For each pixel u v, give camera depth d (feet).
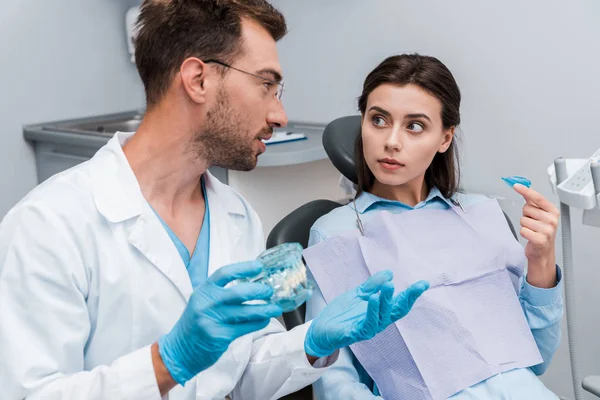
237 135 2.86
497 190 6.50
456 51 6.54
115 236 2.80
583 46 5.74
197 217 3.21
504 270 3.96
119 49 9.11
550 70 5.96
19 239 2.62
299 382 3.13
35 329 2.56
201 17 2.71
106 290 2.74
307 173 7.47
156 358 2.41
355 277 3.87
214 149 2.90
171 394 2.92
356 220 4.17
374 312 2.49
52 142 8.09
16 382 2.48
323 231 4.13
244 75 2.78
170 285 2.91
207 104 2.78
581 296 6.15
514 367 3.74
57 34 8.38
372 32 7.19
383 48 7.14
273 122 2.95
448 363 3.64
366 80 4.00
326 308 2.87
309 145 7.04
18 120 8.16
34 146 8.36
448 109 3.91
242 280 2.48
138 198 2.87
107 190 2.83
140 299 2.81
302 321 4.09
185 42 2.72
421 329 3.69
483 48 6.33
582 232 6.02
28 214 2.67
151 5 2.79
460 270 3.86
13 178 8.21
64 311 2.60
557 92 5.96
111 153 2.97
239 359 3.13
